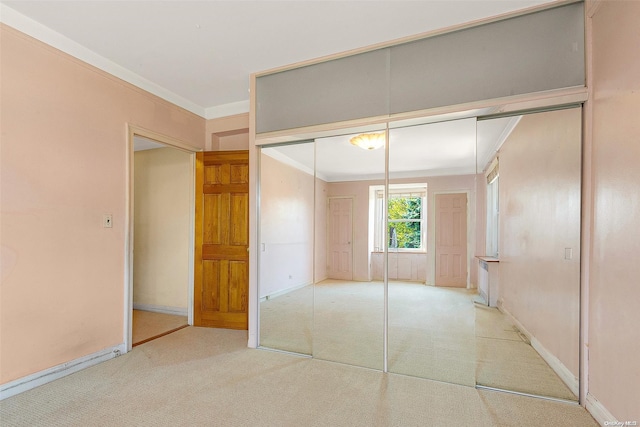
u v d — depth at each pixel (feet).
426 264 10.54
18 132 7.42
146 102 10.76
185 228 14.07
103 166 9.31
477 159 9.97
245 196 12.13
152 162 14.89
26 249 7.53
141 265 14.99
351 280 11.28
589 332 6.78
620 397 5.63
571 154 7.47
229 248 12.19
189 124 12.55
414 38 8.39
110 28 8.03
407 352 9.61
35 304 7.68
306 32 8.27
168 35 8.36
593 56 6.73
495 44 7.68
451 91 8.07
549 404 6.93
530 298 10.01
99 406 6.78
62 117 8.30
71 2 7.02
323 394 7.30
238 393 7.33
